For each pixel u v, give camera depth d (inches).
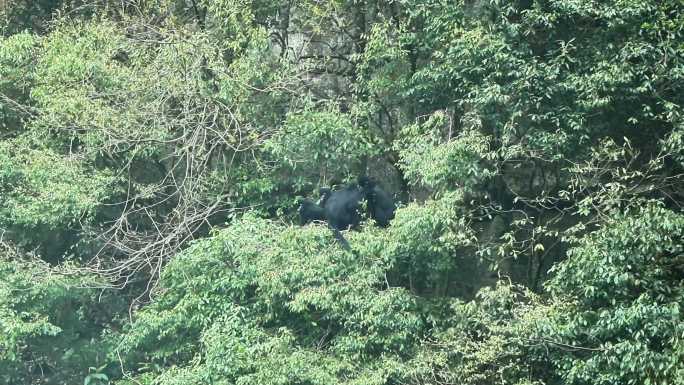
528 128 741.3
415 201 732.7
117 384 802.8
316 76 926.4
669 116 677.3
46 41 866.8
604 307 640.4
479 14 765.9
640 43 701.3
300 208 780.6
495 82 735.7
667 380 590.2
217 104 805.9
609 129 740.7
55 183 801.6
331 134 789.9
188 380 702.5
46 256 901.2
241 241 737.0
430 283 767.7
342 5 894.4
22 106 853.8
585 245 639.8
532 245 727.7
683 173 720.3
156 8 901.8
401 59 796.0
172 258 781.3
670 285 637.9
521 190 802.2
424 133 756.0
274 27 926.4
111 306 911.0
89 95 810.2
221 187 850.1
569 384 637.3
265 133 819.4
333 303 703.7
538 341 642.2
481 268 793.6
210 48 800.3
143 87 803.4
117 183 861.2
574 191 684.7
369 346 709.3
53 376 887.1
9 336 770.8
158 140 797.2
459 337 677.9
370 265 718.5
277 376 678.5
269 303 729.6
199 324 751.1
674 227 620.7
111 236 845.8
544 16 728.3
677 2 716.0
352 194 759.7
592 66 724.7
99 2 963.3
